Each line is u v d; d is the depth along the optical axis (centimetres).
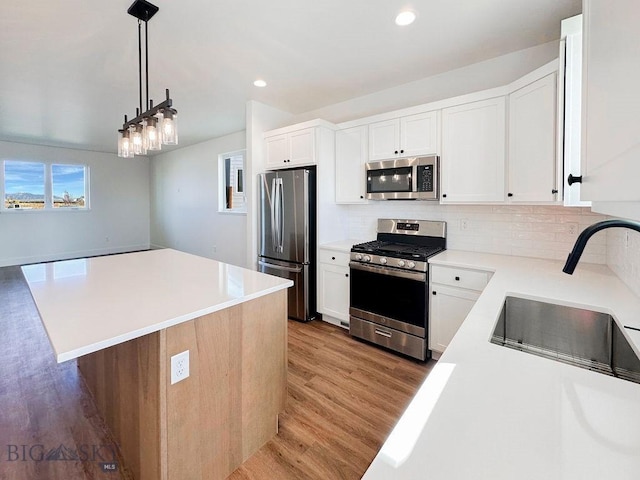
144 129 214
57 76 304
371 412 200
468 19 215
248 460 163
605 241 226
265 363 172
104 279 186
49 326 117
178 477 134
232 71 295
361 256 293
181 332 133
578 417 65
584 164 89
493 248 276
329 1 196
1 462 159
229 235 592
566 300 146
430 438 60
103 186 745
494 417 66
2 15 205
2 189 617
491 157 241
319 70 292
